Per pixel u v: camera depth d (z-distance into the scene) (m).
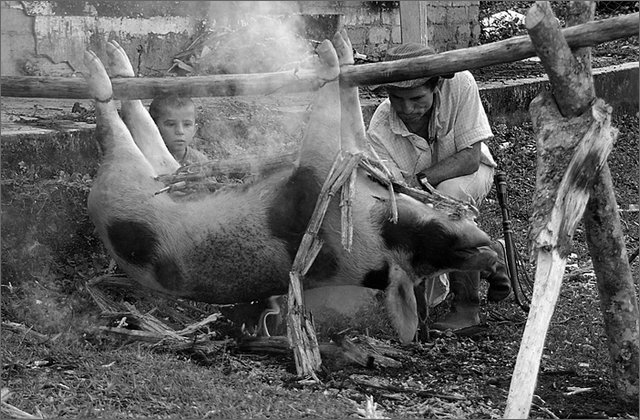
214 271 5.28
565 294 6.91
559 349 5.70
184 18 10.08
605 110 4.42
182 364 4.95
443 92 5.98
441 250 5.11
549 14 4.18
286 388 4.83
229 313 5.71
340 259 5.20
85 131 6.95
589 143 4.37
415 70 4.85
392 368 5.27
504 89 11.00
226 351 5.36
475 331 5.98
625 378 4.88
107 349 5.19
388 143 6.12
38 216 6.11
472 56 4.73
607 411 4.80
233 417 4.30
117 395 4.49
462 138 6.02
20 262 5.96
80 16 9.37
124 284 5.89
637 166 10.57
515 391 4.02
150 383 4.62
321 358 5.24
